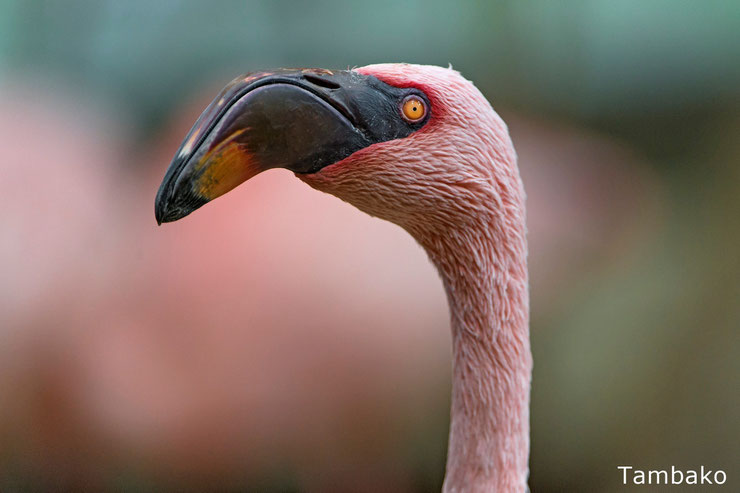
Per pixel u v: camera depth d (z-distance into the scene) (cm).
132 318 358
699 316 393
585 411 376
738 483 358
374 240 369
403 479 363
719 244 426
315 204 379
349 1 540
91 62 521
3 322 363
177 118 462
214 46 523
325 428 358
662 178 496
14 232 385
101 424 360
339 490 367
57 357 357
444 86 266
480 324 270
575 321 401
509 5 520
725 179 475
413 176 266
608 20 545
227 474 366
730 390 372
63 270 377
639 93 531
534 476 377
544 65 526
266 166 265
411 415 357
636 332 393
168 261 368
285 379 354
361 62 520
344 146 266
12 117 460
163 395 354
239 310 355
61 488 369
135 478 367
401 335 354
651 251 438
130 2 527
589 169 483
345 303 355
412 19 535
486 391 270
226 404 354
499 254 269
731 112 512
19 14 516
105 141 461
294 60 520
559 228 435
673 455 369
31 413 357
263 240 365
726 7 533
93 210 400
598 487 374
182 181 264
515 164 269
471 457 271
